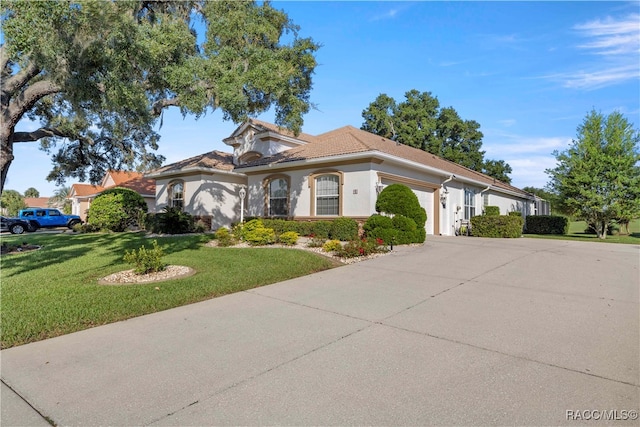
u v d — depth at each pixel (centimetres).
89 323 548
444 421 285
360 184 1437
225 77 1037
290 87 1202
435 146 3597
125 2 857
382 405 310
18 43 744
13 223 2523
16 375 386
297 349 436
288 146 2072
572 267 891
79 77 867
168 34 989
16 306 616
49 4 722
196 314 584
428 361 395
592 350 418
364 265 941
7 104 963
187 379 366
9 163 1002
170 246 1343
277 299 660
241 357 416
